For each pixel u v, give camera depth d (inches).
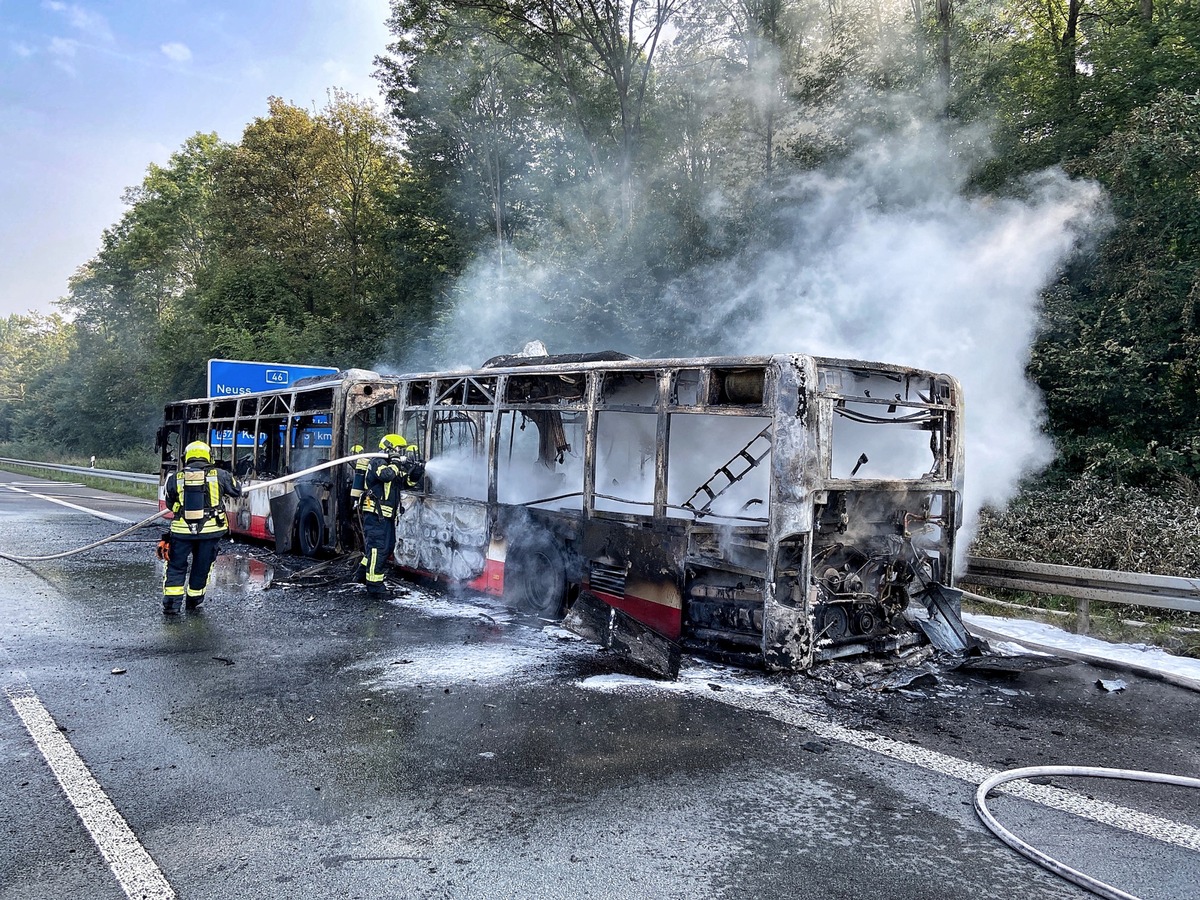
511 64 978.1
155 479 835.4
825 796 148.5
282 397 467.2
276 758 162.4
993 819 138.8
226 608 313.9
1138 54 485.1
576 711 193.8
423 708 194.9
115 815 135.9
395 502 342.6
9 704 194.5
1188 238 410.3
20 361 3117.6
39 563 417.1
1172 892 116.4
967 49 562.6
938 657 251.8
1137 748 179.9
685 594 248.4
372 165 1311.5
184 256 1792.6
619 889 113.9
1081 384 416.2
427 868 119.2
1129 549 321.1
